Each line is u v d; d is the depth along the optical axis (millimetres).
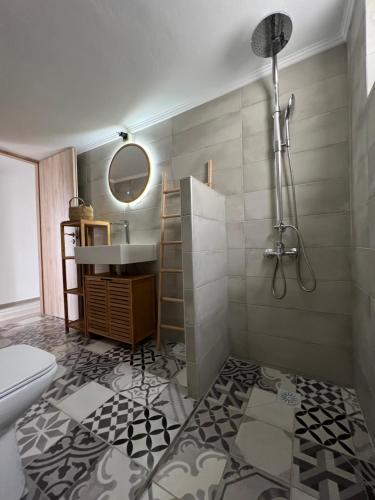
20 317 2895
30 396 847
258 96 1564
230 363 1642
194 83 1631
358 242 1140
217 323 1526
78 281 2529
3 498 757
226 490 827
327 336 1395
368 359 1023
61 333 2324
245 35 1265
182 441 1031
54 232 2836
